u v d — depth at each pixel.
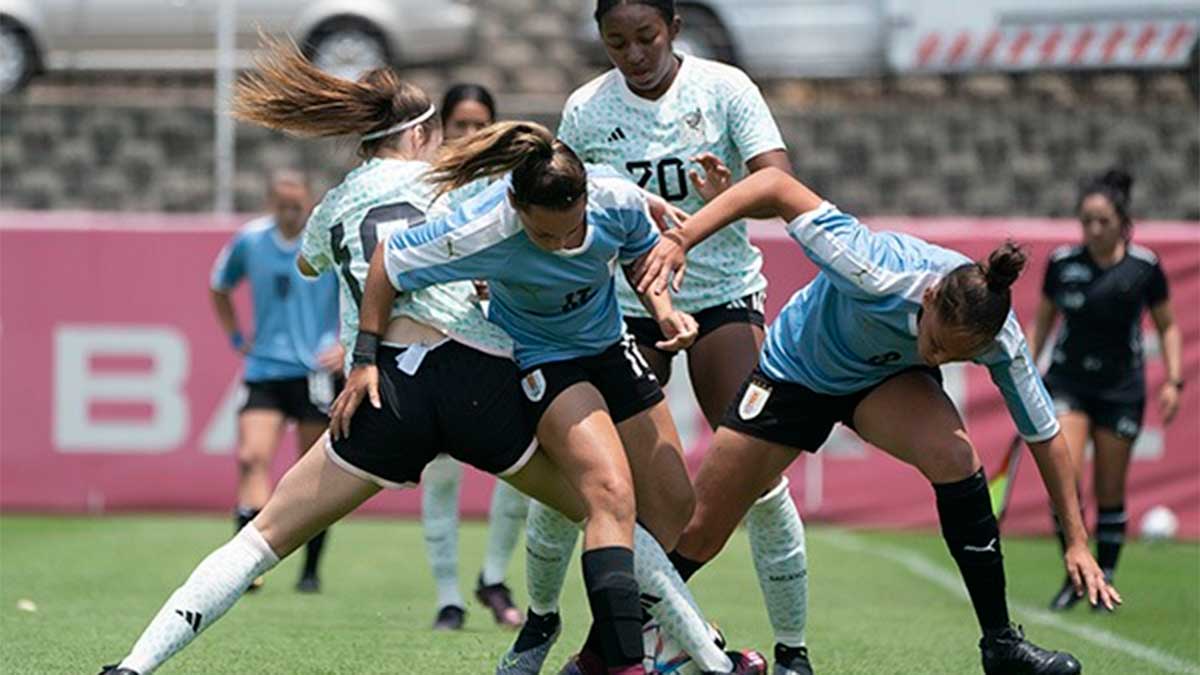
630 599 19.12
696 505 21.47
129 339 52.53
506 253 19.27
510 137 18.61
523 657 22.03
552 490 20.20
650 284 20.06
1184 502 50.75
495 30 75.12
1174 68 66.88
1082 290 37.88
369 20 66.81
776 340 21.77
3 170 69.44
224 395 52.59
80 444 52.69
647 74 23.50
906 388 21.31
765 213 20.59
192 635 19.55
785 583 23.00
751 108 23.75
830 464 52.31
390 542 47.16
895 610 33.88
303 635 28.50
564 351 20.08
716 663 20.48
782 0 67.62
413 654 26.19
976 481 21.06
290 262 38.34
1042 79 71.94
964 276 19.30
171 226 52.50
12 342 52.56
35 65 69.00
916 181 68.25
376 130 21.06
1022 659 21.45
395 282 19.50
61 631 28.38
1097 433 38.25
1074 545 21.19
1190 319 50.56
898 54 67.44
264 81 21.02
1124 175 38.06
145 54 68.06
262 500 37.94
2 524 49.47
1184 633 30.98
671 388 51.38
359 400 19.61
